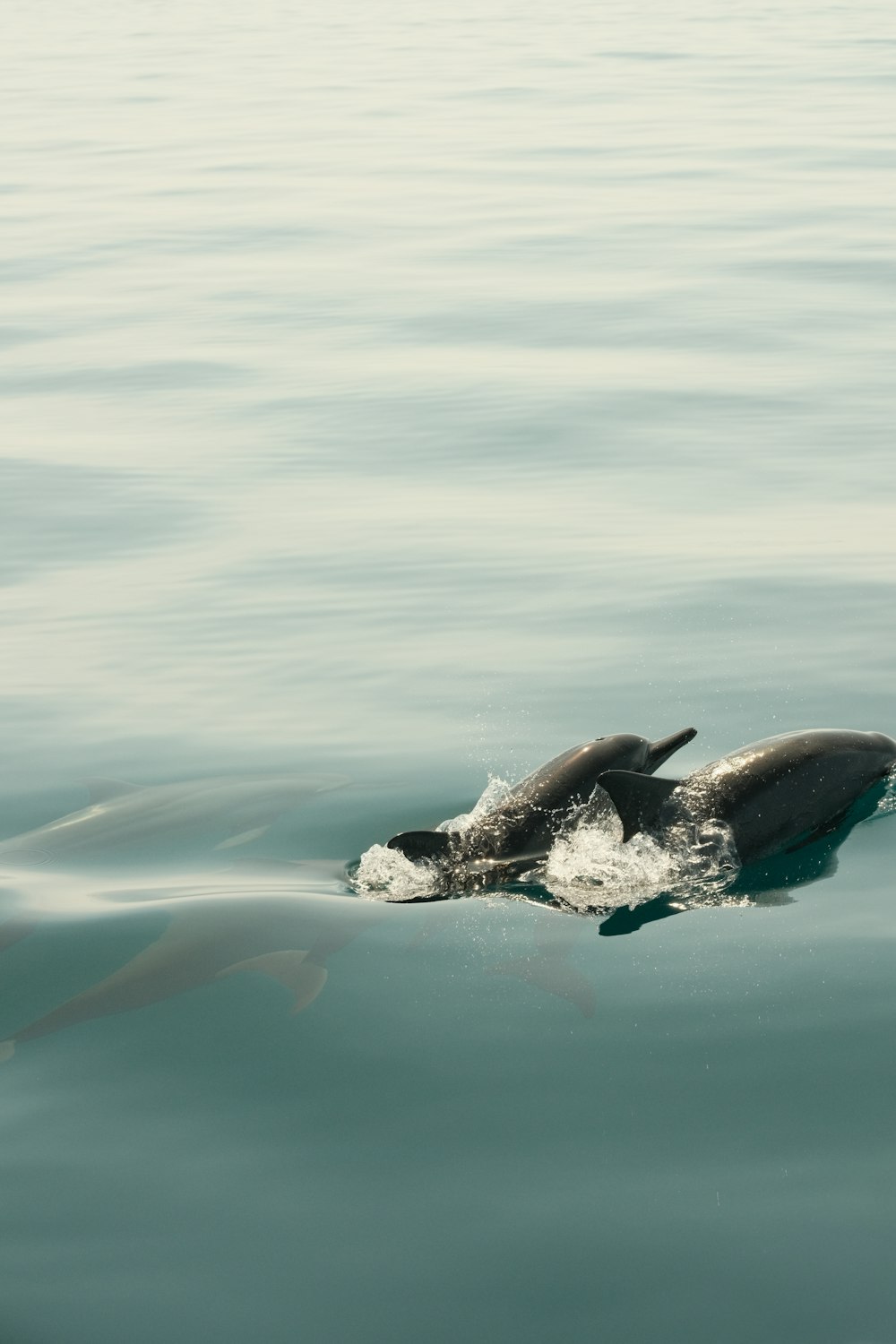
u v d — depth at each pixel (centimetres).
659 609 1966
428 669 1822
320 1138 920
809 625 1888
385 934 1180
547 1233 831
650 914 1223
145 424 2988
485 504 2450
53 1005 1088
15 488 2598
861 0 12575
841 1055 994
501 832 1337
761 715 1630
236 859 1365
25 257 4612
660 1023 1041
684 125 6531
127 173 5906
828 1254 809
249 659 1886
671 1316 772
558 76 8212
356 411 3022
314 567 2188
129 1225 845
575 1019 1047
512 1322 772
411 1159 898
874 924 1188
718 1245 819
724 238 4531
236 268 4412
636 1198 857
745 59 8606
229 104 7600
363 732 1659
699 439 2744
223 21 12362
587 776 1391
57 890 1292
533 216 4950
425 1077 981
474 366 3328
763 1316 770
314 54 9688
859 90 7306
